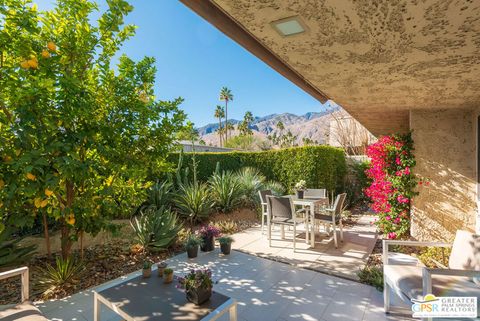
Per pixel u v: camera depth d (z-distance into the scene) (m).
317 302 2.81
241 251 4.51
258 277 3.45
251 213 7.50
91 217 3.51
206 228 4.69
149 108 3.69
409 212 4.68
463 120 4.31
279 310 2.66
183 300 2.05
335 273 3.54
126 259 4.05
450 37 1.97
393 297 2.88
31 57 2.71
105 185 3.61
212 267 3.80
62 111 2.89
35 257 4.00
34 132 2.68
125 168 3.59
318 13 1.68
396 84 3.13
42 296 2.91
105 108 3.51
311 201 4.85
